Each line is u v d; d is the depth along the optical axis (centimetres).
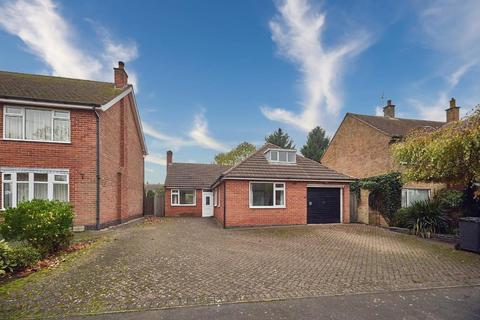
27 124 1305
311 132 4444
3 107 1270
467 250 928
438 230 1259
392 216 1572
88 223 1370
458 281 624
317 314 449
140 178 2403
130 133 1950
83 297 505
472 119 880
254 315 443
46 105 1314
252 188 1592
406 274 672
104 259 776
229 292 539
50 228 798
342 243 1083
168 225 1683
